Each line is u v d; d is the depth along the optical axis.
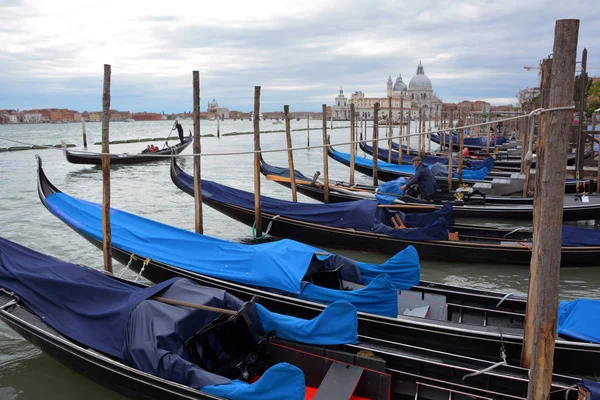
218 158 39.75
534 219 6.47
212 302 6.61
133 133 88.75
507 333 7.21
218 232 15.25
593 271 11.50
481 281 11.39
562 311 7.20
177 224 16.08
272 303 8.40
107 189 9.62
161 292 6.84
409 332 7.50
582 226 16.30
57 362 7.72
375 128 21.14
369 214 12.27
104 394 7.01
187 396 5.74
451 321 7.65
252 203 13.91
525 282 11.29
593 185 17.72
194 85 12.08
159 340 6.07
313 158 41.31
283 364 5.19
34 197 20.03
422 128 36.22
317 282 8.95
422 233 11.98
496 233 12.57
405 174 23.08
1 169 28.61
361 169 24.58
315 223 12.90
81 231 10.80
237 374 6.59
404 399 6.30
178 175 14.90
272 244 9.23
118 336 6.51
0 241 8.31
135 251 9.93
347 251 12.86
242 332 6.76
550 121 4.30
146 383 6.02
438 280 11.44
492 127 52.16
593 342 6.67
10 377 7.38
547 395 4.68
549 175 4.36
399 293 8.78
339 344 6.59
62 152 38.56
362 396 6.31
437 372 6.38
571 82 4.21
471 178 21.88
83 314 6.93
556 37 4.21
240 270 8.90
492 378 6.16
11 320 7.28
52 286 7.30
